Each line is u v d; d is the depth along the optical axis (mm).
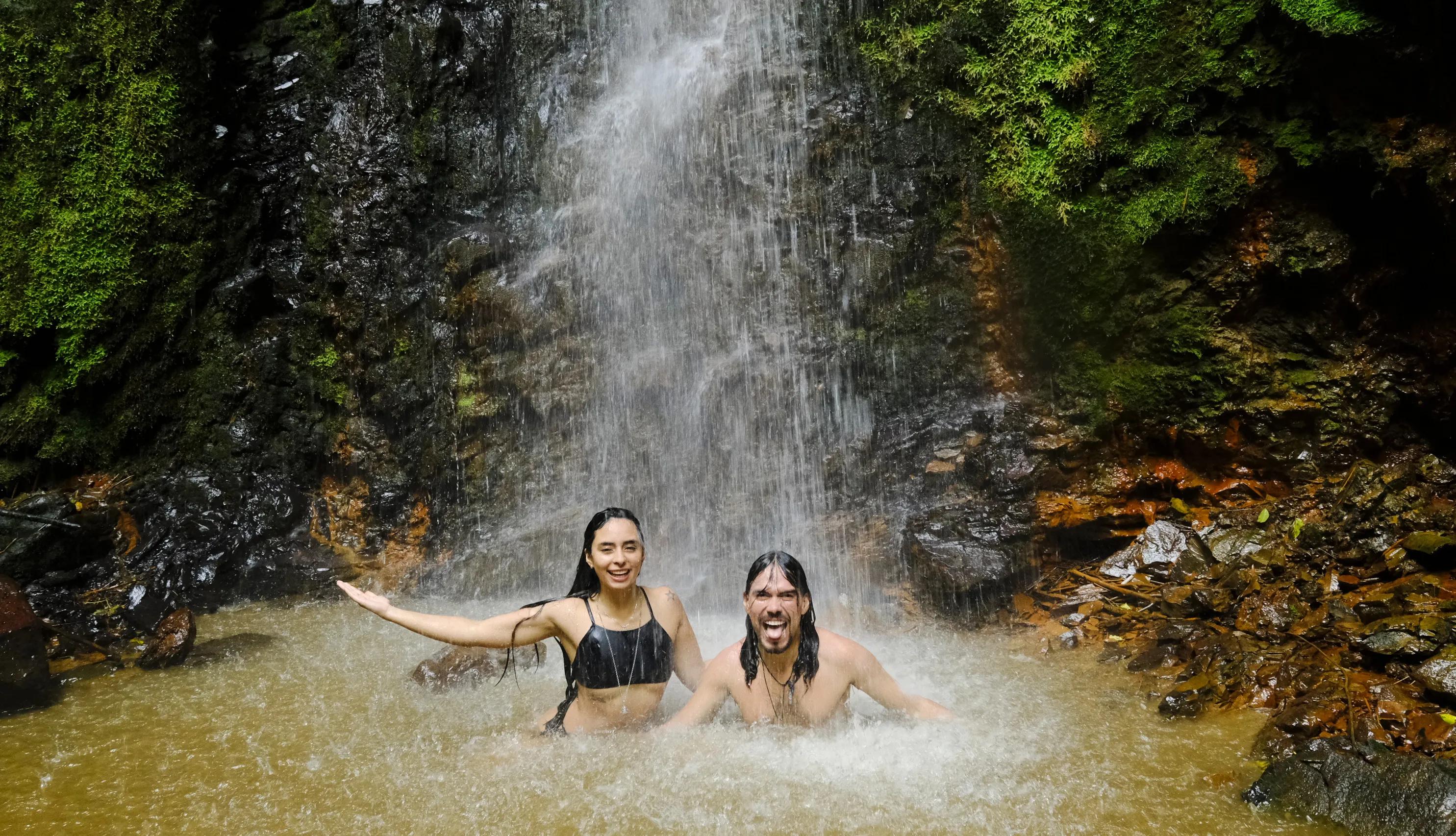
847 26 6961
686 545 6910
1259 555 5383
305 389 7559
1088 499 6215
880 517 6559
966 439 6598
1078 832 3428
